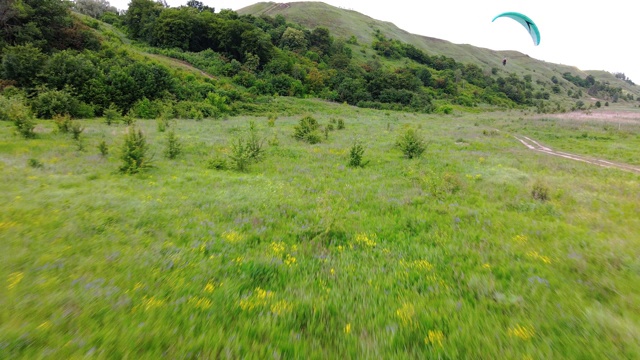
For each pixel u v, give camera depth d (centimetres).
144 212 880
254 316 436
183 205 973
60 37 4941
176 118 4056
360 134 3139
